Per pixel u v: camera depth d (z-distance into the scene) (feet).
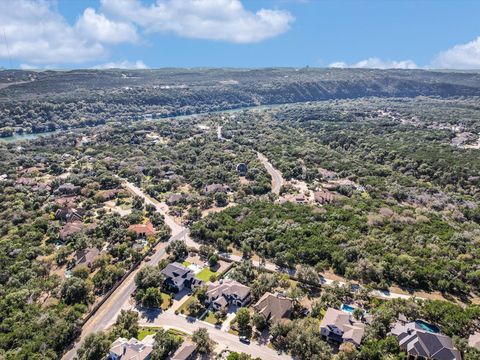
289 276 419.95
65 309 360.28
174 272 414.62
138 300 384.68
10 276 418.31
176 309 374.02
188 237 524.11
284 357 309.01
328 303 364.17
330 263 437.58
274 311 347.56
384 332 323.78
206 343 314.96
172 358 299.79
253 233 497.05
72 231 519.60
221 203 645.51
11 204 606.96
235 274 415.23
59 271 443.32
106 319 363.35
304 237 479.41
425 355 295.89
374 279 407.23
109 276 415.85
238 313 343.05
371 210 571.69
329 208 577.43
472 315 335.47
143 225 537.24
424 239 471.21
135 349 308.19
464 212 579.89
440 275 396.57
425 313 344.08
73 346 330.95
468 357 291.38
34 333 331.36
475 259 427.33
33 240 504.43
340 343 320.29
